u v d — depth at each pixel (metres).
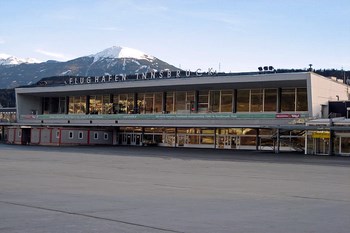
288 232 9.61
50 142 66.62
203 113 63.81
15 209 11.83
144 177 21.97
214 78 59.81
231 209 12.53
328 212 12.34
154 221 10.49
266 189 17.81
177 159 37.91
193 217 11.13
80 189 16.52
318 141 49.69
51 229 9.38
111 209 12.11
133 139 71.88
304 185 19.69
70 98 79.81
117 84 68.12
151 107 71.31
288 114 55.34
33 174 22.31
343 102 57.03
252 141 61.03
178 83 62.47
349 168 30.98
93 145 68.94
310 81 54.53
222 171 26.83
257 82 57.91
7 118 88.25
